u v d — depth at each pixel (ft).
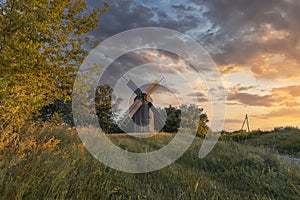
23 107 17.46
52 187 12.38
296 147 45.96
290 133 57.67
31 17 14.62
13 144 15.96
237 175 22.45
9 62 14.40
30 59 16.02
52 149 17.30
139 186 17.48
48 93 21.67
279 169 23.47
